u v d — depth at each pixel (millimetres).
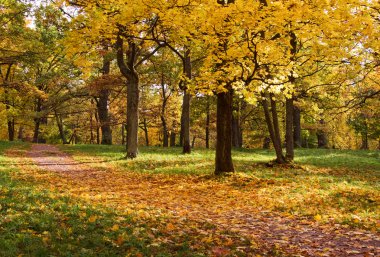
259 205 10914
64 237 6582
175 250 6578
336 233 8023
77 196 11023
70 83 39062
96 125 39156
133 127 23375
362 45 13336
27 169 17734
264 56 12555
